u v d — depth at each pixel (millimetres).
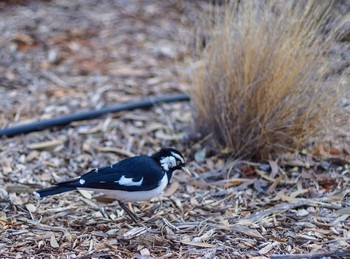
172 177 9484
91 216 8359
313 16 9531
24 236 7742
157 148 10477
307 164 9516
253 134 9688
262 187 9133
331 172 9391
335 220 8062
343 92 9438
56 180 9438
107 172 7773
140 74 13062
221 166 9742
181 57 13680
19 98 12023
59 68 13172
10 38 14070
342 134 9828
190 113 11312
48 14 15320
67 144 10547
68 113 11562
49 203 8680
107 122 11234
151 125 11164
